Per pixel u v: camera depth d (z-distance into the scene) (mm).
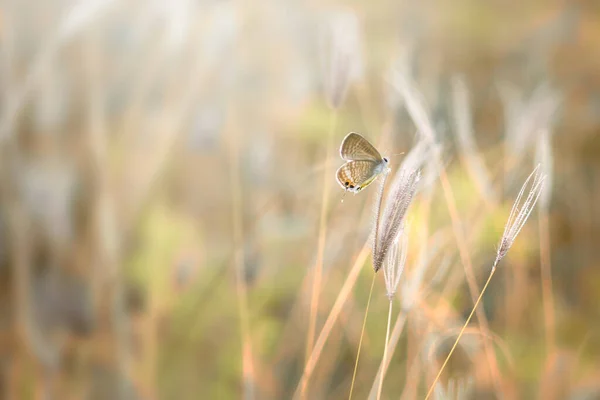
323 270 1204
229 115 1294
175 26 1206
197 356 1220
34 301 1220
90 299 1222
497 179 1201
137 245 1241
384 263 1062
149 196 1250
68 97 1222
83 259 1227
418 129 1128
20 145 1223
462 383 1120
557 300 1272
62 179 1223
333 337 1210
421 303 1144
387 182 1197
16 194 1218
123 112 1249
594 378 1210
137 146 1248
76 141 1235
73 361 1211
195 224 1281
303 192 1332
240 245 1163
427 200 1129
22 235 1213
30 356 1200
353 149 1074
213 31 1221
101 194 1227
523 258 1221
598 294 1297
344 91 1129
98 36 1217
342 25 1126
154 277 1230
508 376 1180
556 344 1221
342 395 1196
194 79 1237
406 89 1133
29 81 1188
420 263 1115
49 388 1196
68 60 1218
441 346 1176
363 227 1210
